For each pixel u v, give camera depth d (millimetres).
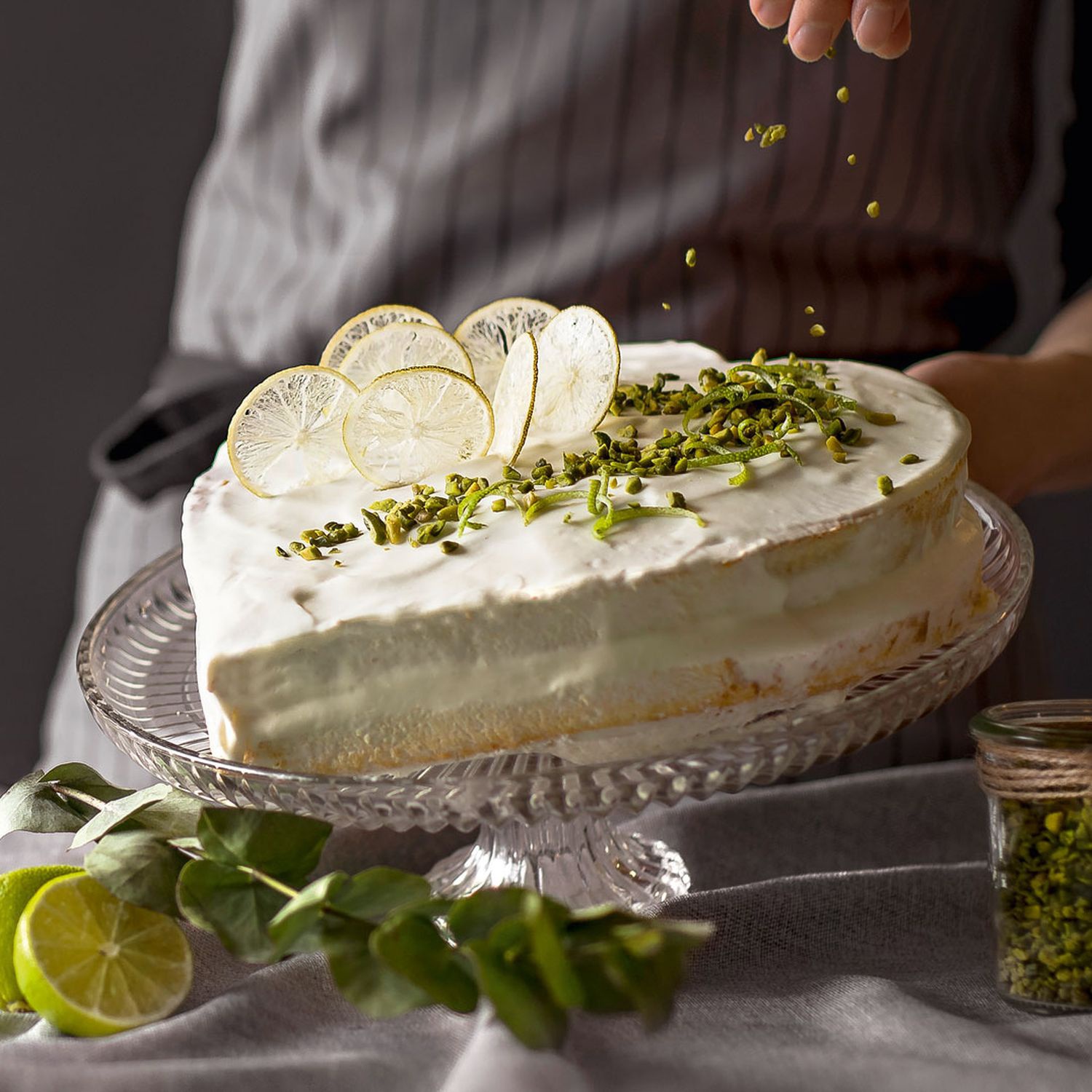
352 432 1092
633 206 1532
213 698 939
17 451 2783
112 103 2617
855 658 957
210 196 1787
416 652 923
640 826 1232
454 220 1554
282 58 1640
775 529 938
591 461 1052
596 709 930
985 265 1651
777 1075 791
